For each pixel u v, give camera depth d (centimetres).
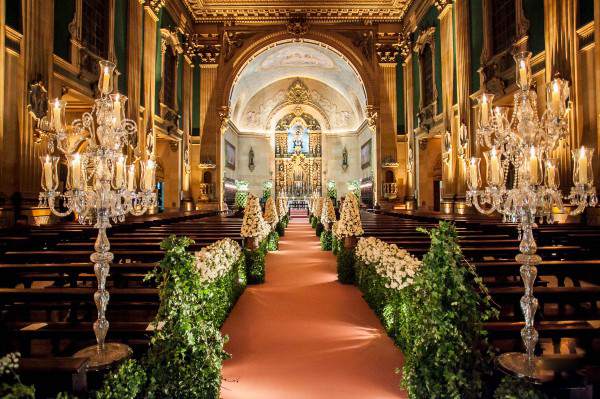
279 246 1340
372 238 628
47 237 672
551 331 320
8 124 897
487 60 1388
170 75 2027
